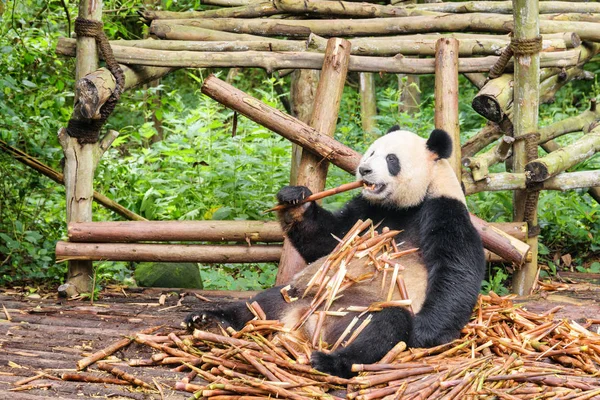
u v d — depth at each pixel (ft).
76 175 20.61
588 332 15.83
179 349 15.24
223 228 20.67
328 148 19.99
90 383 13.96
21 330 16.87
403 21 23.68
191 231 20.63
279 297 15.71
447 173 16.67
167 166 31.55
